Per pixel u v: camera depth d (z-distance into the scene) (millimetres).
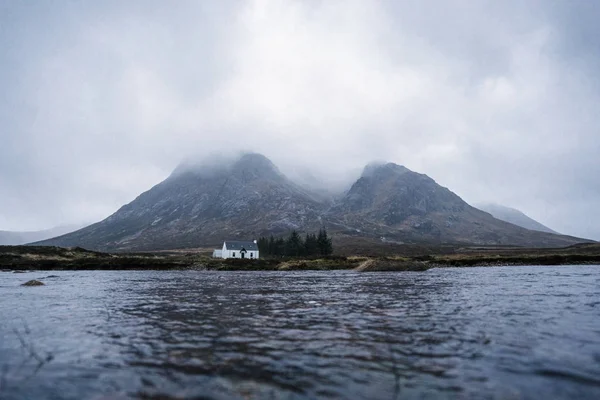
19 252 99312
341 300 25500
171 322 17406
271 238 172250
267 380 9539
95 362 11125
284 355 11703
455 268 83875
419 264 74312
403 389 8906
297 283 42562
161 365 10789
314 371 10195
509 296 27078
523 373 9953
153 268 90875
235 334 14758
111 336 14531
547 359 11125
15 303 24812
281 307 22250
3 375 10070
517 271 65188
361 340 13617
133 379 9672
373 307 21922
